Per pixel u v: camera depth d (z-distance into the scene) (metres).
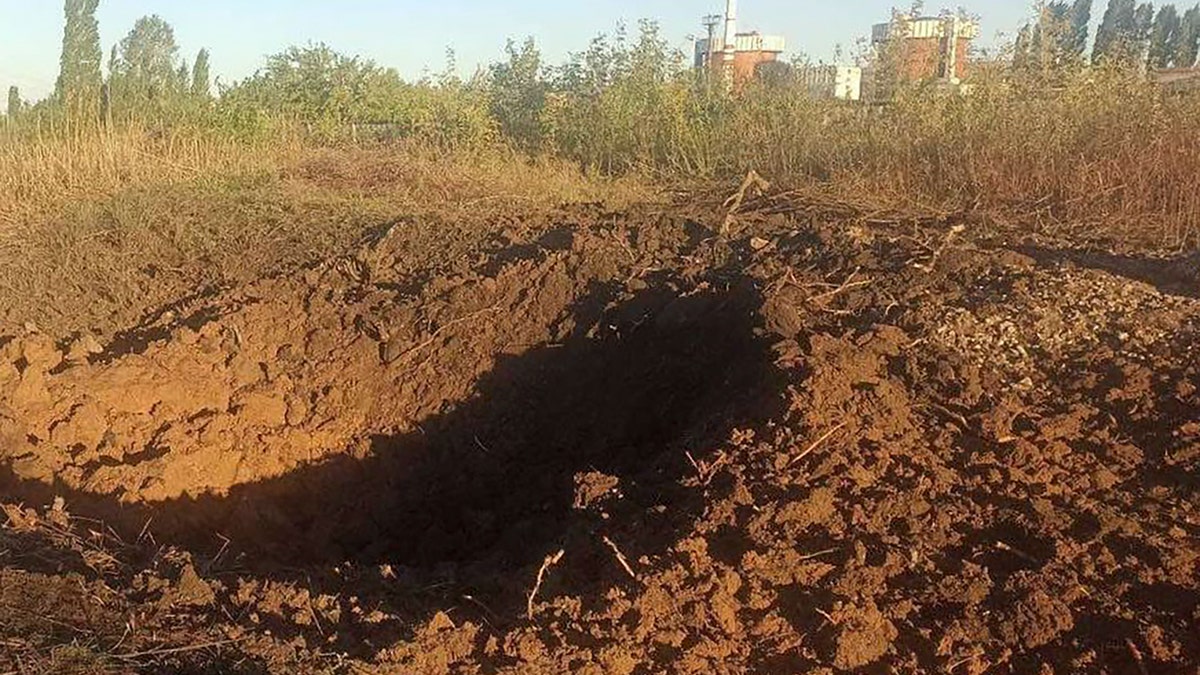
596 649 3.46
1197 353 5.01
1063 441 4.44
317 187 10.84
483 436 6.16
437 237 8.48
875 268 6.63
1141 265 6.82
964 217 8.21
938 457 4.39
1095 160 8.39
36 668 3.33
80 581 3.85
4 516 4.63
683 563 3.82
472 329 6.73
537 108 13.88
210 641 3.54
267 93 14.34
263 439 5.97
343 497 5.93
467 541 5.42
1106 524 3.78
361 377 6.64
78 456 5.67
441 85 14.15
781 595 3.67
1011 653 3.32
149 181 10.68
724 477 4.41
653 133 11.77
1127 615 3.38
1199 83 9.84
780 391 4.93
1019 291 5.94
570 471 5.77
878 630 3.41
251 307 7.33
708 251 7.20
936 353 5.29
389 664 3.42
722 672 3.35
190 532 5.20
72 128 11.65
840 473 4.24
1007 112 9.20
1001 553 3.75
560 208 9.51
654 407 6.01
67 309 7.88
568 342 6.49
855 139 10.04
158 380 6.20
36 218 9.62
